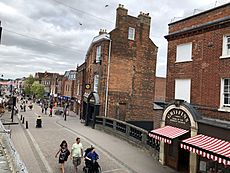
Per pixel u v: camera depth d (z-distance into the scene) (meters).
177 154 15.05
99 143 20.67
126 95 30.86
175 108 15.48
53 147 18.38
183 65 16.17
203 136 13.02
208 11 14.67
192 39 15.65
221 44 13.62
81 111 37.34
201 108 14.46
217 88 13.63
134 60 31.45
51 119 36.34
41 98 77.06
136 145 19.89
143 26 32.19
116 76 30.36
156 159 16.89
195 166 13.70
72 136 23.16
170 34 17.28
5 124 27.22
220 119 13.25
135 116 31.30
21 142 19.30
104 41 29.92
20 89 123.62
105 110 29.41
